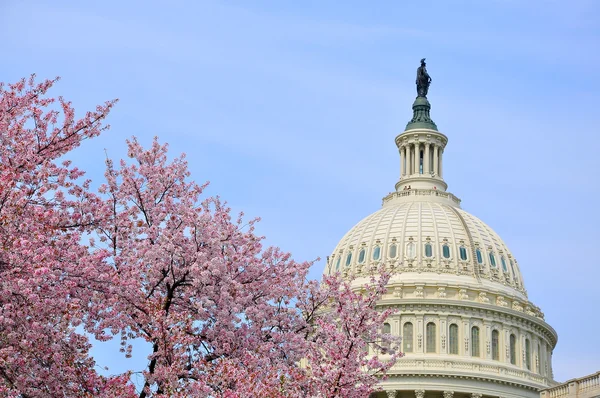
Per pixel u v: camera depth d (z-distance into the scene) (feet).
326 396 174.29
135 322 165.68
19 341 147.33
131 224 175.52
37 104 165.99
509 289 617.21
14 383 147.43
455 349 577.02
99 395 151.74
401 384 552.00
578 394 293.64
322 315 194.18
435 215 643.45
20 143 159.84
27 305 146.72
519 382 568.82
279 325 188.65
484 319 586.86
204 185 189.47
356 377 178.09
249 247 187.01
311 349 185.06
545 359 620.08
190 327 168.55
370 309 188.44
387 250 618.85
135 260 171.63
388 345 195.00
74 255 156.66
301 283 199.62
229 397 155.74
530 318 602.85
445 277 602.03
